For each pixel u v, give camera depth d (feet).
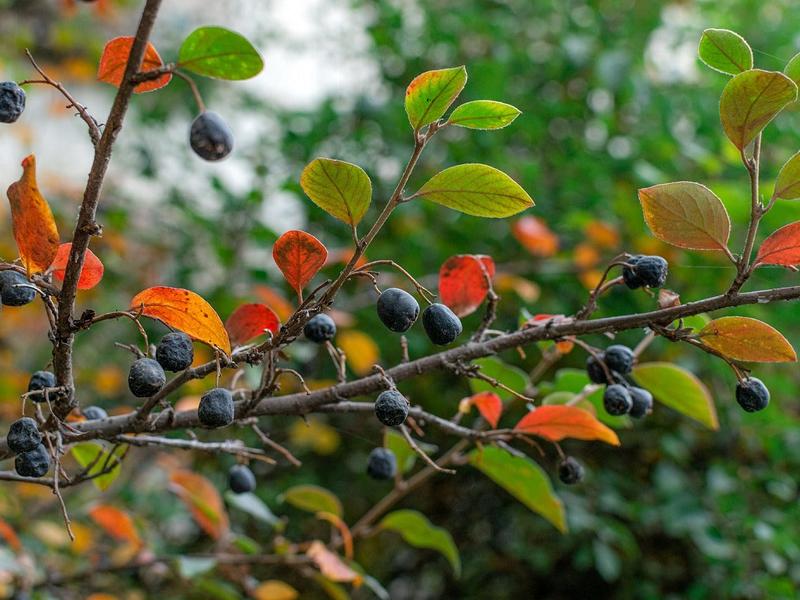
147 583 2.57
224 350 1.35
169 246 3.32
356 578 1.77
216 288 2.79
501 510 2.99
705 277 2.71
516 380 1.79
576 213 2.69
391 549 3.14
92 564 2.41
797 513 2.33
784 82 1.32
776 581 2.15
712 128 3.17
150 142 3.45
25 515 2.59
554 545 2.68
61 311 1.30
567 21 3.39
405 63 3.50
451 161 3.10
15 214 1.29
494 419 1.69
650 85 3.18
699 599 2.36
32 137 4.33
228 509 3.03
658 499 2.55
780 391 2.52
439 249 2.95
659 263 1.41
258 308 1.51
